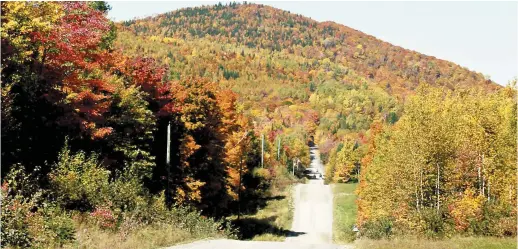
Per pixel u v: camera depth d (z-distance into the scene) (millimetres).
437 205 32062
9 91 19500
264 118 184875
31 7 19656
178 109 35812
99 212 18797
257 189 79188
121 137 29281
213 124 39875
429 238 28250
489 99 35062
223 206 46031
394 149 35156
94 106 24438
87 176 20531
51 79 22031
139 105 30141
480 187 31984
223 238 24938
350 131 185500
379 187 38031
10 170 17766
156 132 36375
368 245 20859
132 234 18094
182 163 36344
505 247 19266
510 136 31469
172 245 18219
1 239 13062
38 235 13961
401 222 32250
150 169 30891
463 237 26375
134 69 33719
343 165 117625
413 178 32500
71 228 15453
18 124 20109
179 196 35125
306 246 20312
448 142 31938
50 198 18734
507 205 29734
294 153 139000
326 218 63812
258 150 90812
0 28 18094
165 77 42344
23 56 19359
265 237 46031
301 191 94500
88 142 27203
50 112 22828
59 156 21203
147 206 23469
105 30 25094
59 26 21250
